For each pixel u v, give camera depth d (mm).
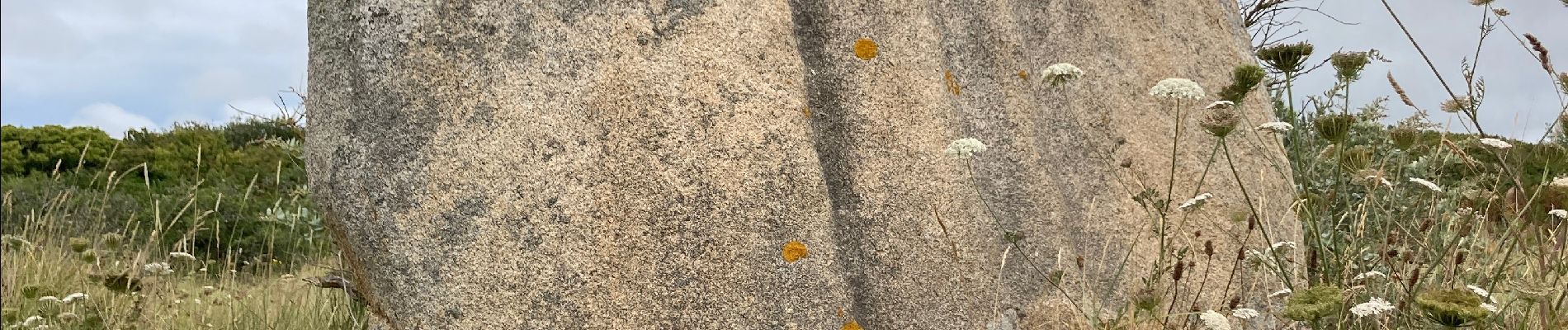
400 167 1891
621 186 1938
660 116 1971
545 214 1896
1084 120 2891
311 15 1997
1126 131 2977
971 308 2416
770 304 2033
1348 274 2713
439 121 1888
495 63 1907
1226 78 3260
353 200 1914
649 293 1944
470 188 1885
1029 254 2625
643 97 1963
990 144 2582
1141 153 2990
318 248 5309
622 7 1977
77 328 3143
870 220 2273
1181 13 3227
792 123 2104
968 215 2443
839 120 2268
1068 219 2770
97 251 3877
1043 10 2854
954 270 2387
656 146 1965
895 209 2307
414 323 1894
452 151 1887
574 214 1905
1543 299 2131
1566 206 2359
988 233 2500
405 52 1883
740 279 2010
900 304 2287
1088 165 2869
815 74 2262
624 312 1924
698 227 1983
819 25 2277
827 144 2256
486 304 1875
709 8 2041
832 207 2188
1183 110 3113
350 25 1916
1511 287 2408
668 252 1961
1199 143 3123
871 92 2305
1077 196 2820
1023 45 2752
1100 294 2787
